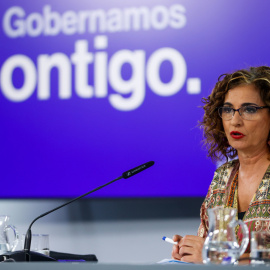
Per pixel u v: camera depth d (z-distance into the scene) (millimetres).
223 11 8867
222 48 8852
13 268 3070
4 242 4746
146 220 8969
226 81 5414
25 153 9227
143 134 8977
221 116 5379
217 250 3539
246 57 8781
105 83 9141
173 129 8891
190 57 8938
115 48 9172
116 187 8953
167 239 5055
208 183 8742
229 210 3629
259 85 5230
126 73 9102
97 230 9070
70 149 9133
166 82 8977
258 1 8766
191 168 8797
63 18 9336
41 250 4680
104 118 9102
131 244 8953
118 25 9180
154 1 9094
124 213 9039
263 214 5051
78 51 9258
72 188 9086
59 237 9133
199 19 8945
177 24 9008
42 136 9219
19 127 9281
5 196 9188
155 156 8922
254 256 3617
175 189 8812
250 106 5211
